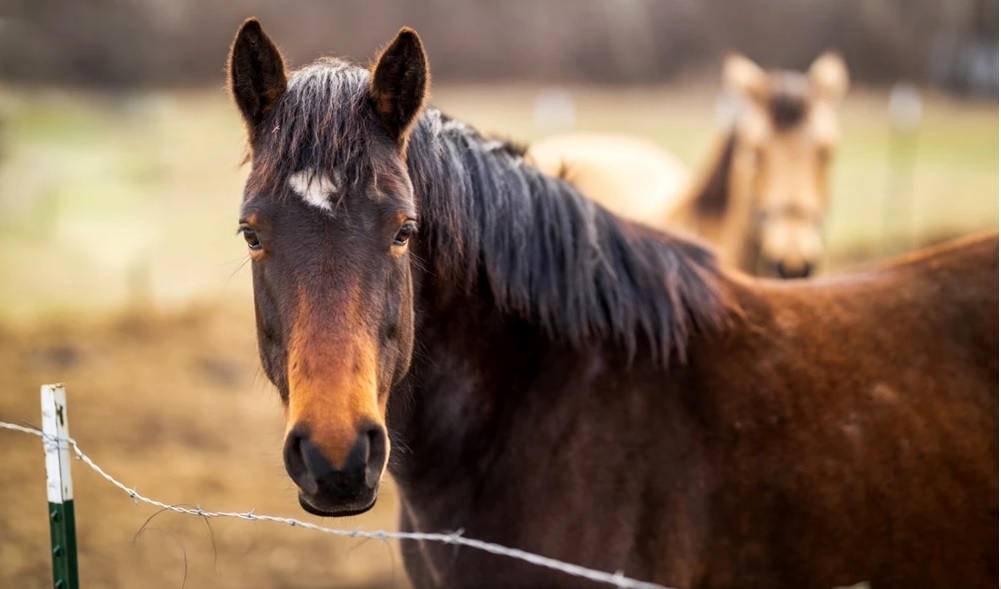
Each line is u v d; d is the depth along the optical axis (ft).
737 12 167.02
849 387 13.32
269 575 25.72
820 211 34.30
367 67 12.96
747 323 13.76
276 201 10.52
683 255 14.19
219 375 41.98
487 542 12.86
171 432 35.12
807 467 12.82
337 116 10.76
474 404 13.04
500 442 13.00
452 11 166.50
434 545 13.30
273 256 10.54
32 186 67.77
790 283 15.08
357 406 9.86
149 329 46.91
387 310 10.72
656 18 168.55
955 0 146.92
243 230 10.96
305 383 9.94
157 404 37.70
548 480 12.74
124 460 32.22
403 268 11.11
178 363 42.83
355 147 10.66
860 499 12.81
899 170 85.40
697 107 135.03
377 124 11.19
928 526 12.91
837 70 37.40
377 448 10.07
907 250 61.11
